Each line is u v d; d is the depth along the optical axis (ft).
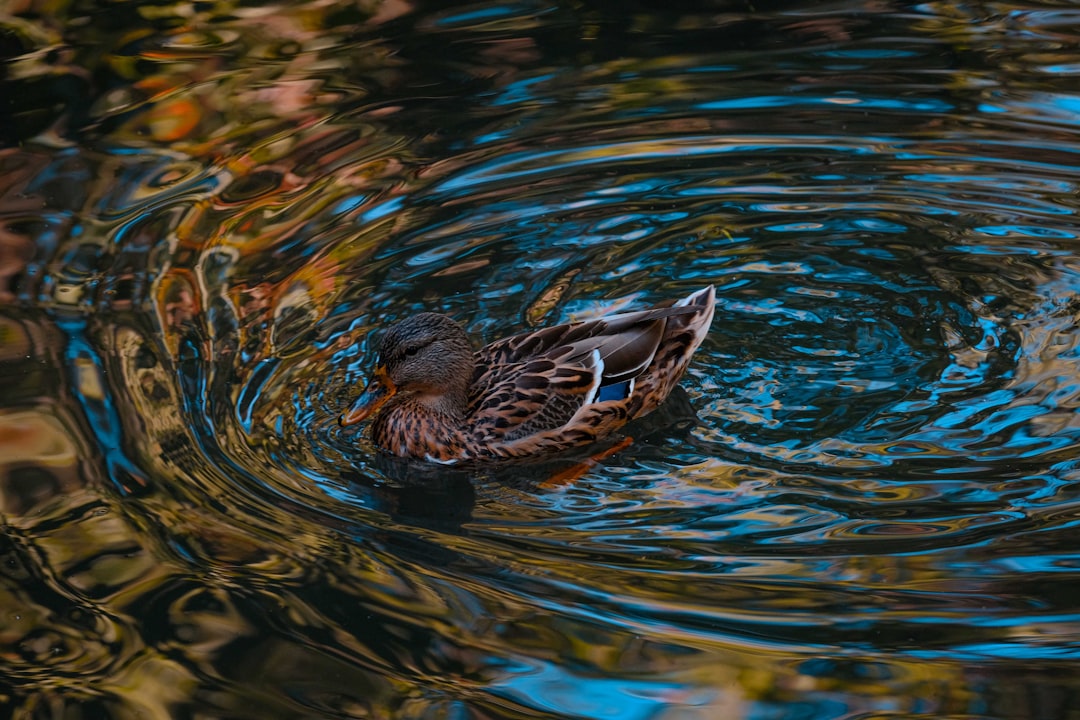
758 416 10.42
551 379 10.55
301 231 11.37
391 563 9.78
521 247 11.33
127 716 9.20
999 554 9.68
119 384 10.49
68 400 10.41
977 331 10.73
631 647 9.41
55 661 9.36
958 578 9.61
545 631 9.48
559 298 11.03
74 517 9.90
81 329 10.77
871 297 10.96
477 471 10.38
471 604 9.59
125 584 9.64
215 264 11.16
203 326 10.80
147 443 10.22
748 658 9.36
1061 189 11.48
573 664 9.37
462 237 11.37
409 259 11.23
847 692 9.24
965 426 10.25
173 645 9.42
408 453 10.41
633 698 9.25
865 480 10.05
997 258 11.10
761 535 9.84
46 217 11.45
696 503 10.03
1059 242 11.17
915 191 11.54
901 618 9.47
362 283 11.08
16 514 9.91
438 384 10.48
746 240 11.33
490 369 10.64
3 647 9.41
